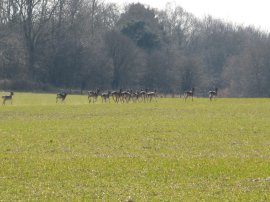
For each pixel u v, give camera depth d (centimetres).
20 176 6919
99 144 10288
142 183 6500
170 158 8444
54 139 11069
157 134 11938
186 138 11219
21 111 19738
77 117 17038
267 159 8356
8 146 9994
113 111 19750
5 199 5712
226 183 6506
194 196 5812
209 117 16850
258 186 6316
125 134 11950
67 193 5981
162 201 5581
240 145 10156
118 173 7119
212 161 8081
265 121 15325
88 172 7188
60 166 7625
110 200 5631
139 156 8706
